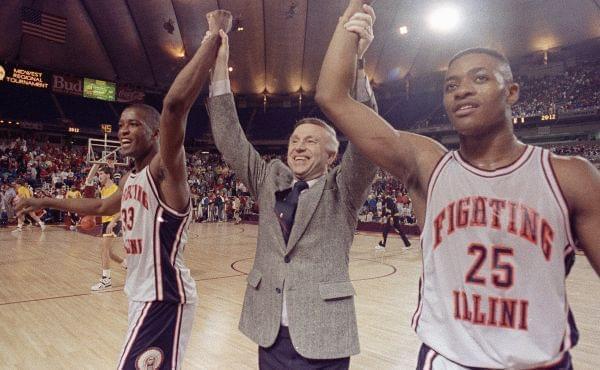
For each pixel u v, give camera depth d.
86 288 5.58
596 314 4.59
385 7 21.22
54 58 23.75
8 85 25.73
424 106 30.73
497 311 1.00
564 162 0.98
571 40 22.03
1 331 3.81
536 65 25.84
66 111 26.88
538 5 20.78
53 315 4.34
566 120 22.62
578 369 3.08
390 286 6.09
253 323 1.64
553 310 0.97
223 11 1.63
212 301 5.02
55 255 8.37
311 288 1.56
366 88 1.46
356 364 3.19
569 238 0.97
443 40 23.97
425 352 1.12
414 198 1.19
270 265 1.64
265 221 1.72
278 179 1.80
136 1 21.81
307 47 25.36
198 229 15.70
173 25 23.22
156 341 1.82
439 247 1.08
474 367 1.01
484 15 21.88
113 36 23.75
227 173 25.19
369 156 1.22
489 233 1.00
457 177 1.06
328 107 1.21
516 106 25.00
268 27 23.97
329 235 1.61
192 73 1.50
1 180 16.61
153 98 29.16
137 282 1.90
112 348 3.42
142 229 1.87
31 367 3.03
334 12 22.44
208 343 3.59
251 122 33.19
